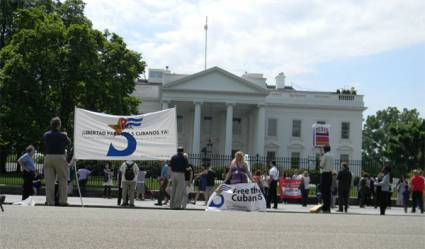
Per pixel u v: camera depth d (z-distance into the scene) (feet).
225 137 254.68
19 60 136.15
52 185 49.60
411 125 295.89
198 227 29.14
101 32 155.12
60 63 140.26
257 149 244.01
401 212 93.50
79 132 59.67
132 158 60.03
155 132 60.54
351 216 45.21
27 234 23.34
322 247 22.80
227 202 57.57
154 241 22.74
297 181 110.32
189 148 260.42
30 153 61.46
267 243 23.41
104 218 32.32
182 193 60.70
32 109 136.87
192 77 241.76
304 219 38.63
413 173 94.89
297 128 266.16
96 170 128.36
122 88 155.94
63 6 177.68
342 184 80.28
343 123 267.80
